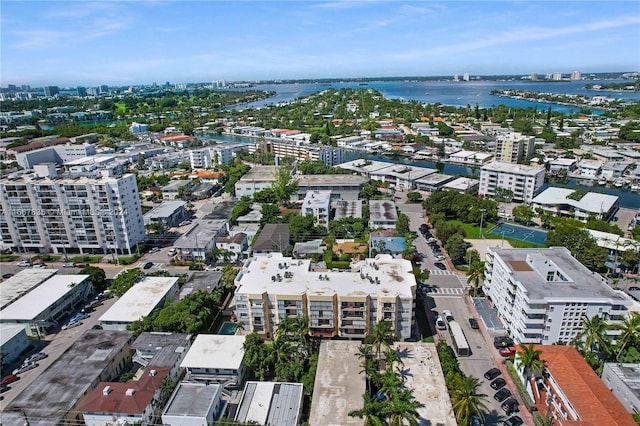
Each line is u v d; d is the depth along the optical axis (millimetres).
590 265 155750
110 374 107000
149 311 128375
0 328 121938
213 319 131875
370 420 76812
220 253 172750
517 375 105500
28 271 157000
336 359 102250
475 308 135500
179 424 86000
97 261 177500
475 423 89625
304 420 92000
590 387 88625
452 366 101938
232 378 102562
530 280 116938
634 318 102875
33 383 98938
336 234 193500
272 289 119812
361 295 114750
